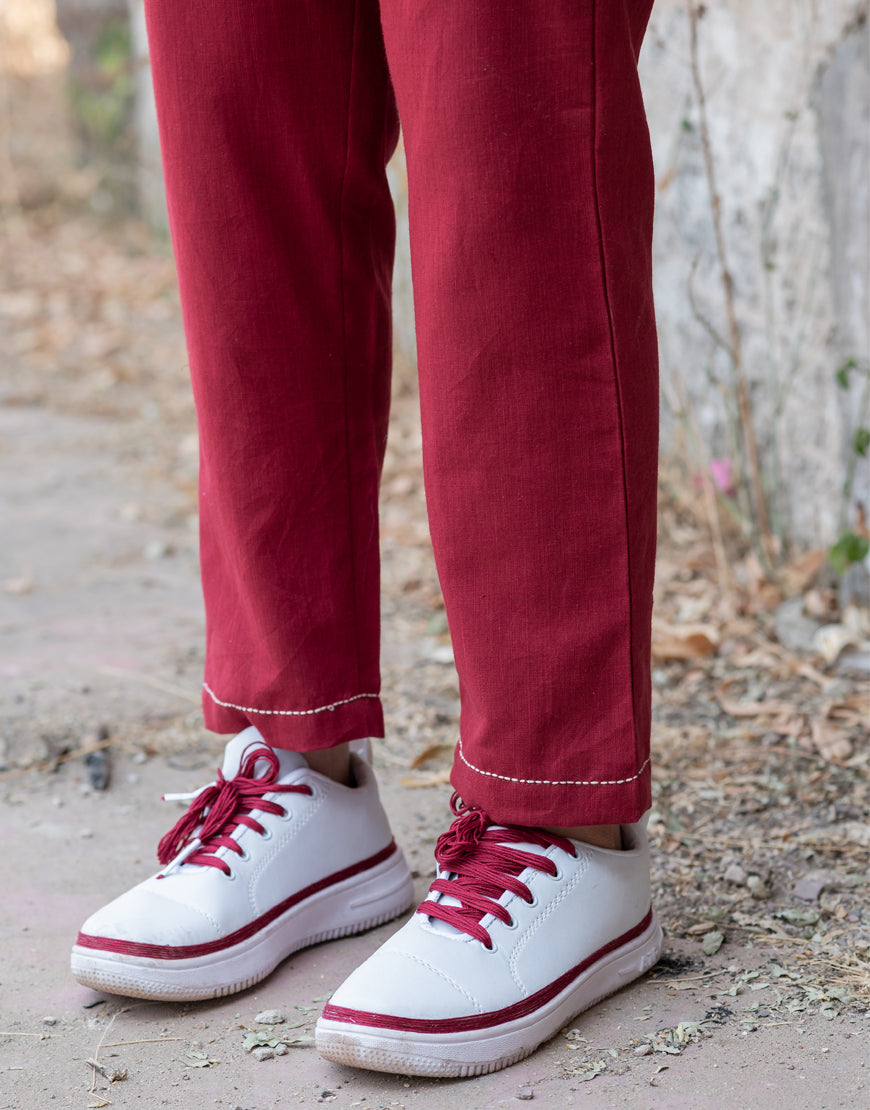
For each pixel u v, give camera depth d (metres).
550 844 1.11
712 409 2.70
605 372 0.97
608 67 0.92
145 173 6.98
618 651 1.02
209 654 1.27
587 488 0.99
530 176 0.94
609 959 1.13
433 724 1.90
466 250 0.96
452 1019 1.03
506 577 1.02
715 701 1.92
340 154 1.10
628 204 0.96
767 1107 0.97
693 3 2.33
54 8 7.22
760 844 1.45
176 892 1.18
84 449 3.73
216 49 1.05
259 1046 1.10
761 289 2.46
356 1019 1.02
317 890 1.26
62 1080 1.07
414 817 1.59
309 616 1.18
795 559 2.36
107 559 2.79
